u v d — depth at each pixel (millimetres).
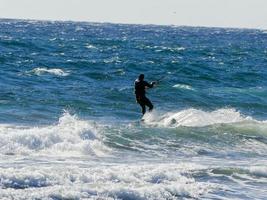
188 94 85562
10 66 109938
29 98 71000
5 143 42000
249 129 55906
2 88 79312
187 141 50344
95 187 32406
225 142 51406
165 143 48812
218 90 94188
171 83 100125
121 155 43625
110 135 48531
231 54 197375
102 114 64500
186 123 58625
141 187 33375
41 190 31094
